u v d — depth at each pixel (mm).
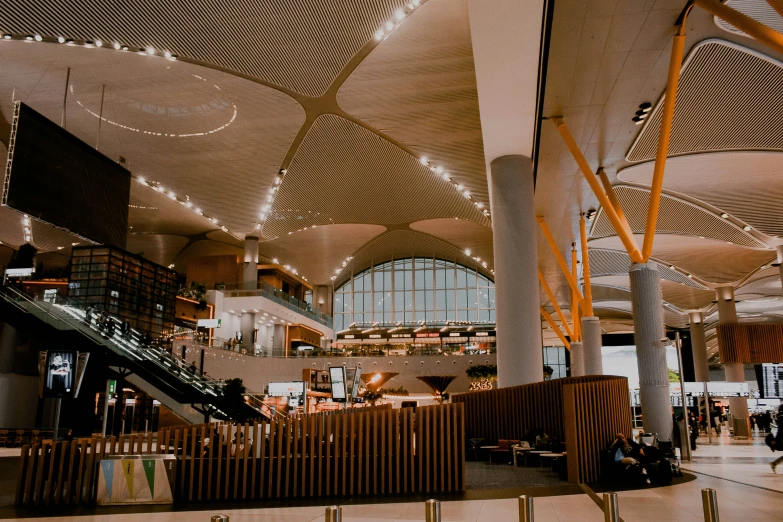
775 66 13898
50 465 8719
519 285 17219
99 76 20500
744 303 44281
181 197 32188
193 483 9039
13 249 38406
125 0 15695
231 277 44062
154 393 20078
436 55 18484
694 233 27656
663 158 14344
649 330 16266
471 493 9305
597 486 10195
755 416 37719
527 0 11594
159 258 47281
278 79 20406
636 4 11688
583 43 12992
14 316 19203
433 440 9703
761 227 25547
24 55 19016
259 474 9266
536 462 14555
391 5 16047
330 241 42531
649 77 14430
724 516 7223
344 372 23656
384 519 7082
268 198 32344
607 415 11812
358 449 9469
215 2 15781
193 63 19438
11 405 23156
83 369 12719
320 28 17109
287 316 44094
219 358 34531
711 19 12250
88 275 28047
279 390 26719
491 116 16078
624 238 16766
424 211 36156
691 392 31734
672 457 12117
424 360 39469
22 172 14680
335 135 25484
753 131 17344
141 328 30000
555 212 25984
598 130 17484
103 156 18078
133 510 8094
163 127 24719
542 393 16375
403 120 23188
